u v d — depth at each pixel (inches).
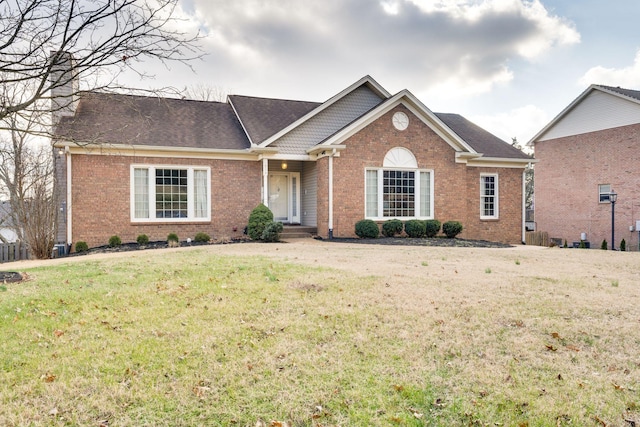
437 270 333.1
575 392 140.7
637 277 319.0
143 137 597.3
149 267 325.7
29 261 460.8
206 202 629.9
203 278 283.1
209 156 628.1
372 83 708.7
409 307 224.1
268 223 595.2
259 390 138.5
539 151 1035.9
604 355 169.3
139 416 123.2
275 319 202.5
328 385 142.6
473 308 223.6
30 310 210.4
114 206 579.8
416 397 136.2
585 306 229.1
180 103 727.1
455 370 155.8
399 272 318.7
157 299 232.1
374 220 645.9
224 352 165.8
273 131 661.3
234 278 283.1
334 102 693.9
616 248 851.4
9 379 141.6
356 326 196.7
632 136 825.5
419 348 173.8
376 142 643.5
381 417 124.8
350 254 430.9
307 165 732.7
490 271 328.5
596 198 896.3
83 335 181.0
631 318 210.4
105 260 374.6
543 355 169.3
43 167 732.0
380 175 647.1
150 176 597.3
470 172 753.6
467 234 737.0
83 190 565.0
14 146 685.9
